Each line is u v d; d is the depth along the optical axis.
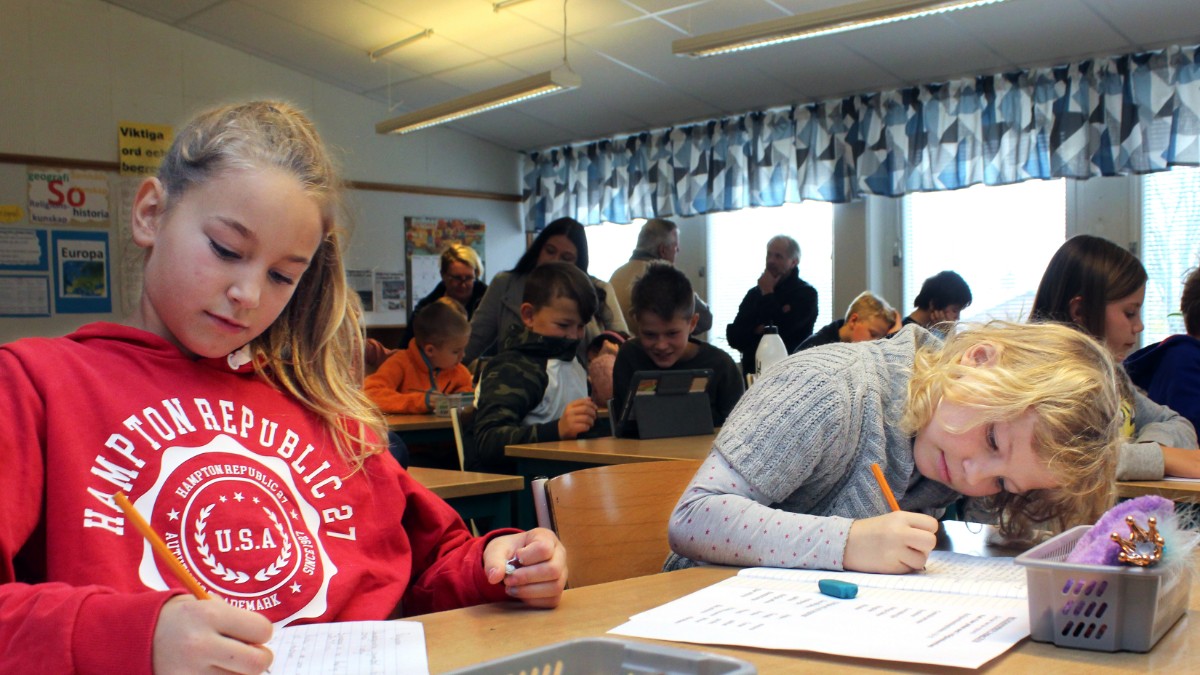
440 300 4.07
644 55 5.77
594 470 1.33
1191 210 4.95
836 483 1.22
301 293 1.02
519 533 1.00
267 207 0.83
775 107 6.39
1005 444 1.03
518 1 5.26
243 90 6.63
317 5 5.68
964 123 5.50
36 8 5.90
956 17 4.74
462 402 3.48
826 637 0.74
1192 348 2.37
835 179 6.04
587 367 3.65
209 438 0.89
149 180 0.88
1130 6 4.44
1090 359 1.05
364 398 1.07
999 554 1.14
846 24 4.31
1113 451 1.04
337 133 7.07
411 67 6.52
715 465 1.18
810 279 6.51
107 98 6.14
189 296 0.84
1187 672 0.66
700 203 6.79
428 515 1.08
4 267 5.80
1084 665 0.68
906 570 0.99
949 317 4.19
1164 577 0.72
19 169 5.85
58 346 0.86
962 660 0.68
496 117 7.20
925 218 5.96
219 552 0.84
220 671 0.58
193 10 6.05
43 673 0.60
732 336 5.57
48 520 0.78
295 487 0.94
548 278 3.01
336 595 0.91
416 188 7.48
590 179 7.58
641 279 3.09
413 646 0.74
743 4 4.93
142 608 0.60
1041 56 5.11
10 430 0.77
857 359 1.24
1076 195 5.32
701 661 0.56
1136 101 4.92
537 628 0.80
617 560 1.30
